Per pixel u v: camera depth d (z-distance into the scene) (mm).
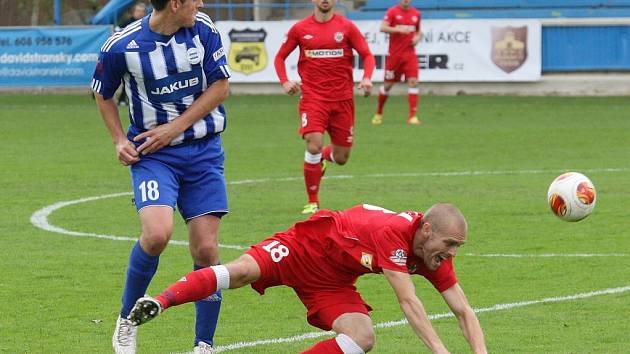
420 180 32094
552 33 61875
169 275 19797
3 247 22562
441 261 12234
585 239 23219
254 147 40656
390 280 12164
